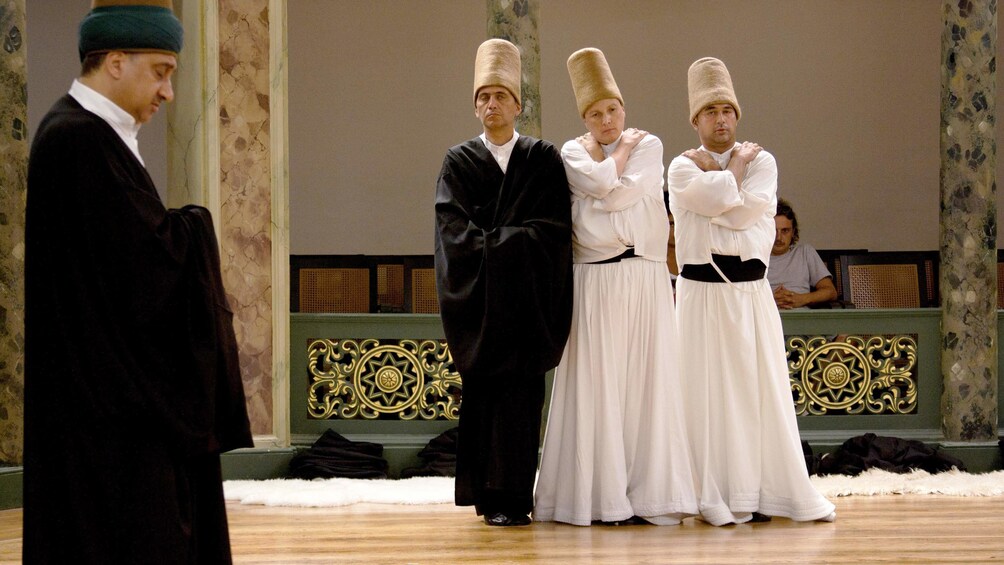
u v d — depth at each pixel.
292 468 12.76
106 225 4.88
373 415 13.49
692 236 8.99
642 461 8.72
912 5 19.84
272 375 13.02
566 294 8.63
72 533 4.84
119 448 4.89
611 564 6.91
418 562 7.04
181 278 5.08
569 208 8.78
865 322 13.76
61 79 19.44
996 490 11.02
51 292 4.88
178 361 5.05
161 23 5.16
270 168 13.07
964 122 13.74
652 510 8.57
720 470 8.80
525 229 8.54
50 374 4.87
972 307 13.65
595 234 8.76
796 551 7.36
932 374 13.82
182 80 12.59
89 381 4.86
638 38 20.00
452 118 19.98
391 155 19.89
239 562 7.10
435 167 19.92
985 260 13.70
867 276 14.69
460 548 7.59
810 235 19.75
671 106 19.98
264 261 13.02
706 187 8.75
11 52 10.84
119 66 5.10
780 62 19.86
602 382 8.70
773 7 19.91
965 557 7.11
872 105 19.83
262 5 13.06
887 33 19.84
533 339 8.48
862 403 13.74
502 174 8.92
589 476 8.62
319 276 14.24
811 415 13.70
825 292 14.36
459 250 8.57
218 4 12.80
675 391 8.73
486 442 8.62
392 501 10.46
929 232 19.78
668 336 8.80
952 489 11.01
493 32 13.40
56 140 4.90
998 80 19.31
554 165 8.83
